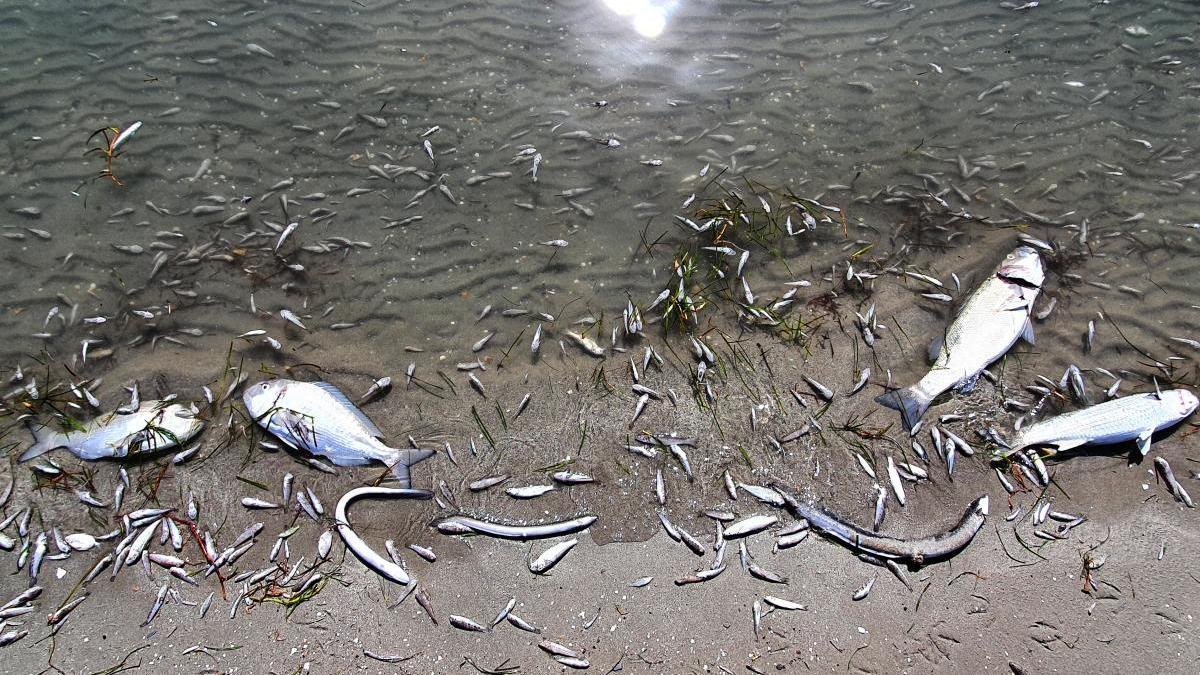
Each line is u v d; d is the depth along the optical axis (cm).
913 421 121
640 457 120
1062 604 109
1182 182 142
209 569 111
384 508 116
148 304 132
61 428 122
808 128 149
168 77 151
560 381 127
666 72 154
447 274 136
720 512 116
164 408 122
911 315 131
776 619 108
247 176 143
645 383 126
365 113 148
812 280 135
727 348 129
